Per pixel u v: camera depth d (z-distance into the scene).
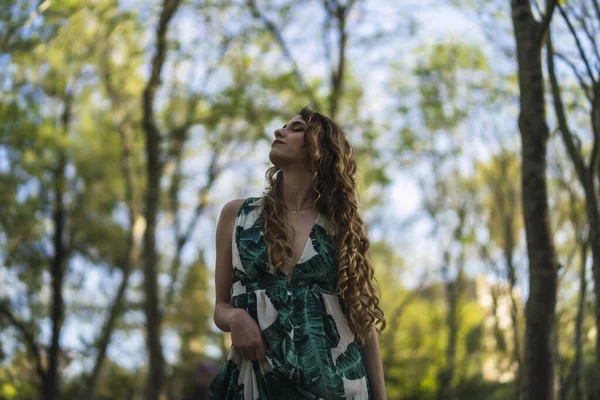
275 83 16.27
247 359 2.72
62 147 16.84
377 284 2.98
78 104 19.52
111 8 15.00
